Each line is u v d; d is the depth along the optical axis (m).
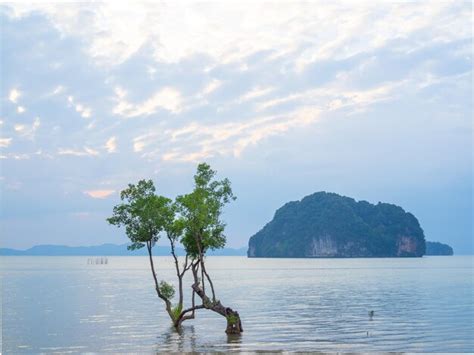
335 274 193.25
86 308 77.50
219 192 47.84
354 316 65.56
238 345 43.72
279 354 39.12
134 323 59.53
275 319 62.75
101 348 43.25
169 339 47.38
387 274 190.12
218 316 65.12
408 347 42.78
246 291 112.19
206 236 47.75
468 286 123.25
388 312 69.75
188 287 127.81
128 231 49.31
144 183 48.94
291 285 133.12
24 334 51.81
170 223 48.62
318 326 56.00
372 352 40.25
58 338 49.06
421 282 140.38
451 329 53.28
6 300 91.38
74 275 192.38
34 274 199.38
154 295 102.44
